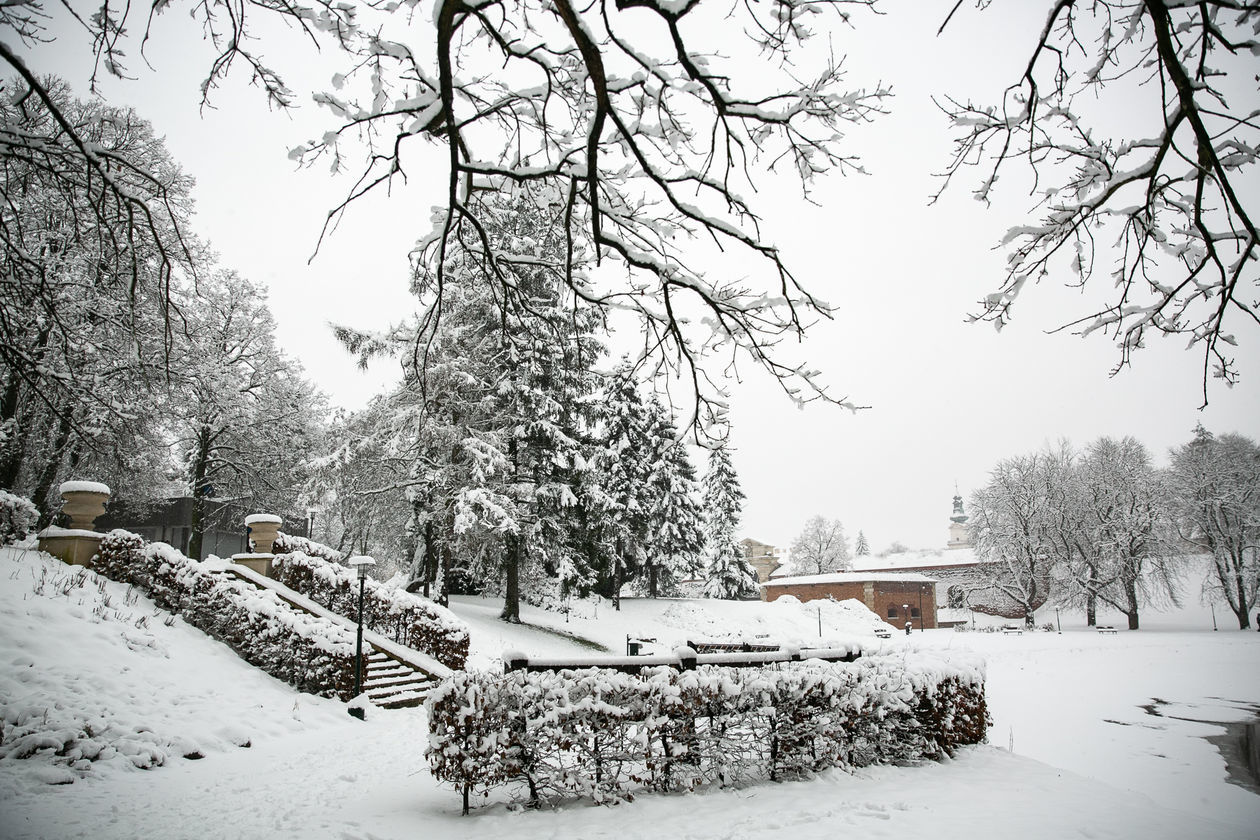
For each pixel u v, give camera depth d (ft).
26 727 23.73
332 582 53.78
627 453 123.03
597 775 19.81
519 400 85.61
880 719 23.73
